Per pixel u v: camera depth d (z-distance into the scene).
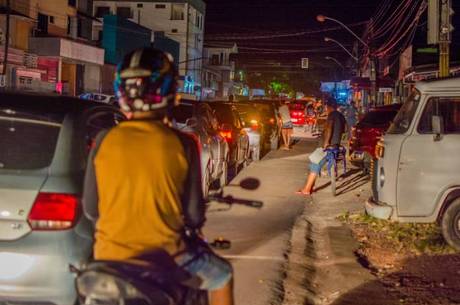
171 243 3.14
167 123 3.42
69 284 4.90
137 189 3.10
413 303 6.43
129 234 3.10
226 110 16.48
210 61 88.25
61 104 5.60
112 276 2.90
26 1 42.97
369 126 16.78
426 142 8.74
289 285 7.21
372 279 7.27
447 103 8.73
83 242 5.04
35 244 4.88
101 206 3.17
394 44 42.12
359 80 40.88
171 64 3.41
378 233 9.63
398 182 8.84
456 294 6.71
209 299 3.54
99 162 3.17
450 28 11.59
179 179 3.18
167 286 3.07
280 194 13.80
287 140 24.88
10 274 4.85
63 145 5.22
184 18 69.38
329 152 13.39
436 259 8.14
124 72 3.30
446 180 8.68
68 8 49.12
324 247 9.11
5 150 5.21
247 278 7.36
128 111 3.33
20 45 41.56
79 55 45.75
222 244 3.78
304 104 38.41
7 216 4.91
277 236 9.65
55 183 5.02
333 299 6.70
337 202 12.80
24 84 40.28
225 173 14.51
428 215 8.79
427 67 27.66
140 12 69.75
